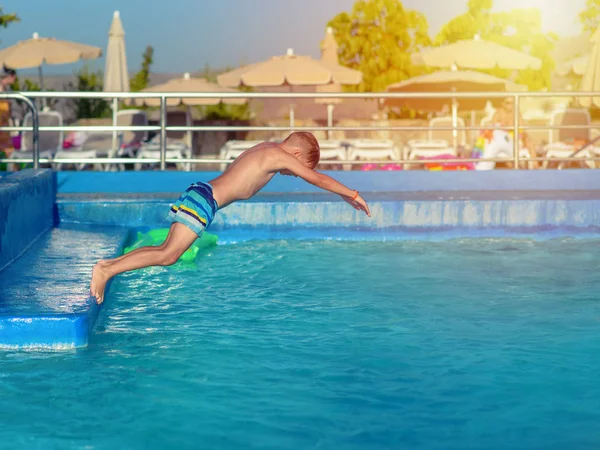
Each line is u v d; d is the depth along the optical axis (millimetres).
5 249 6004
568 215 8688
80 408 3625
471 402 3736
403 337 4871
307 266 7129
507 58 15859
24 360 4309
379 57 25594
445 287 6281
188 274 6773
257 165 4758
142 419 3502
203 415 3555
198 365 4277
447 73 16188
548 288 6238
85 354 4434
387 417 3543
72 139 13664
